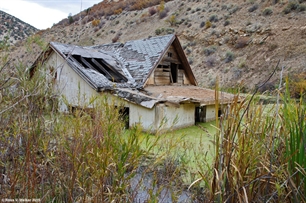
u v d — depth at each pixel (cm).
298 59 1897
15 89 290
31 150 260
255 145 230
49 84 343
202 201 277
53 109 320
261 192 229
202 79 2280
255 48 2311
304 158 211
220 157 214
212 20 3005
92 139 254
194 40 2894
